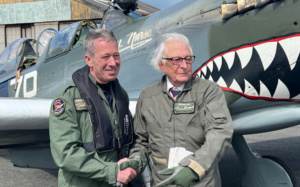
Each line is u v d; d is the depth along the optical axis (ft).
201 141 4.01
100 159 3.81
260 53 5.85
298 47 5.44
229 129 3.73
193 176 3.28
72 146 3.74
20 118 6.24
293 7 5.49
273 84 5.76
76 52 11.41
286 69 5.60
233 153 13.21
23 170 11.42
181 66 4.00
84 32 12.41
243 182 7.11
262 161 6.80
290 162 11.06
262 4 5.81
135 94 8.59
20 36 51.96
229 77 6.27
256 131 6.13
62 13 49.14
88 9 48.32
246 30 6.09
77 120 3.92
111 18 10.42
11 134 6.89
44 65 12.93
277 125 5.82
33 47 17.02
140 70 8.61
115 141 4.07
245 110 6.31
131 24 9.49
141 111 4.40
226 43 6.41
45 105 6.73
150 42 8.42
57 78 12.00
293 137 16.66
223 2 6.56
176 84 4.17
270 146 14.29
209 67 6.64
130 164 3.85
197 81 4.18
